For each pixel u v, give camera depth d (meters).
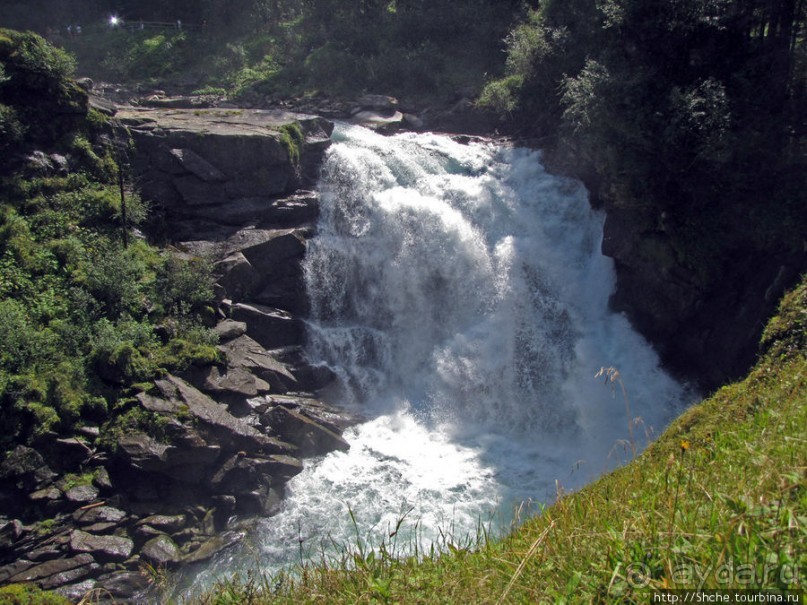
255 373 16.55
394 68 30.16
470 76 29.59
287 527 13.68
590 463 15.99
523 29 27.98
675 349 17.80
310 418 16.27
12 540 12.12
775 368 9.49
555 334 18.95
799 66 16.73
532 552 5.37
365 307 19.75
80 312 15.47
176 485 13.79
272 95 29.89
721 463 6.35
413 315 19.53
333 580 6.35
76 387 14.01
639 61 18.19
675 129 16.23
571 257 20.19
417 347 19.23
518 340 18.83
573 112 18.66
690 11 17.11
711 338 16.92
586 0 24.88
